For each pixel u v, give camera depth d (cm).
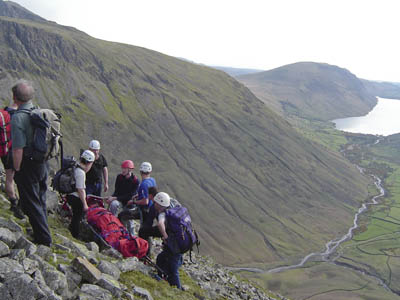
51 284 359
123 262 520
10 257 360
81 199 579
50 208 614
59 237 486
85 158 584
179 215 593
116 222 614
